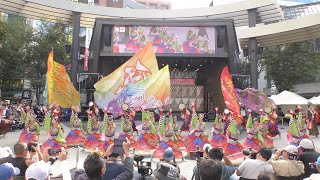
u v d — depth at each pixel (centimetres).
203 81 3250
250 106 1314
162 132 1002
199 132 1065
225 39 2511
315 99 2042
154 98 1002
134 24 2494
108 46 2511
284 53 3139
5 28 2739
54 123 1033
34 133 1111
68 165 822
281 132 1933
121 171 362
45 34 3003
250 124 1034
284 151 484
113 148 377
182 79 3195
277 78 3192
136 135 1409
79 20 2700
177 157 997
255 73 2608
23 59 2927
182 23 2505
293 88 3256
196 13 2923
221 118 1077
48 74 1022
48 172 344
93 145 1144
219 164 309
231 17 2902
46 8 2659
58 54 2948
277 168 454
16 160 432
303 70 3064
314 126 1672
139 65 1034
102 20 2469
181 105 1405
